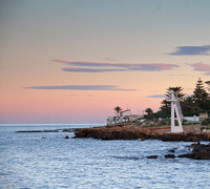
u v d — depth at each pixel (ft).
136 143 272.72
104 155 185.68
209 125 328.29
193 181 106.93
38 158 176.86
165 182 106.01
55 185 104.73
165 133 303.89
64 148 244.22
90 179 112.88
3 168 139.95
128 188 98.84
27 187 102.89
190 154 162.20
